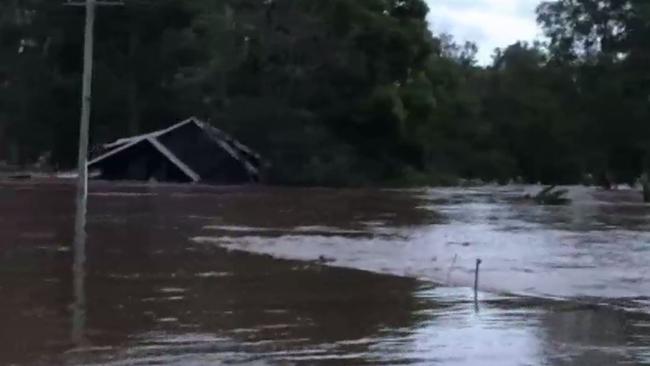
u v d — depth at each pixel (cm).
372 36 7456
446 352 1101
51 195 4444
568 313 1385
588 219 3541
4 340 1134
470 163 9894
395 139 7612
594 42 9344
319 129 7256
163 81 8125
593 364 1043
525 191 6588
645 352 1105
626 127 8769
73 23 7962
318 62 7475
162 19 7975
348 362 1045
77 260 1950
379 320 1305
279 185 7025
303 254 2166
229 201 4488
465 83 10669
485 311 1395
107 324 1247
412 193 6019
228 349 1102
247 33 7581
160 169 7131
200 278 1719
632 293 1605
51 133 8244
